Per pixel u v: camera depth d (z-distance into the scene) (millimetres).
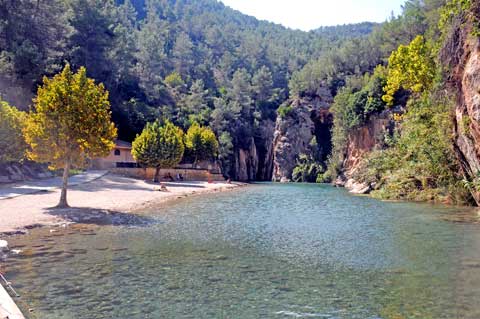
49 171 53000
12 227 20641
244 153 113062
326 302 10953
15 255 15656
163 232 21578
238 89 127812
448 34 31359
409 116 49156
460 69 28875
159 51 133750
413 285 12461
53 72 70062
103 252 16469
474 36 25875
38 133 26594
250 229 23109
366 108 73812
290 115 111188
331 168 85688
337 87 108812
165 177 73750
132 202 35156
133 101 93875
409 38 89750
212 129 106438
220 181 85875
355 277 13367
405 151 49750
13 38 69125
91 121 27469
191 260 15500
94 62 86250
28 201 30016
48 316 9719
